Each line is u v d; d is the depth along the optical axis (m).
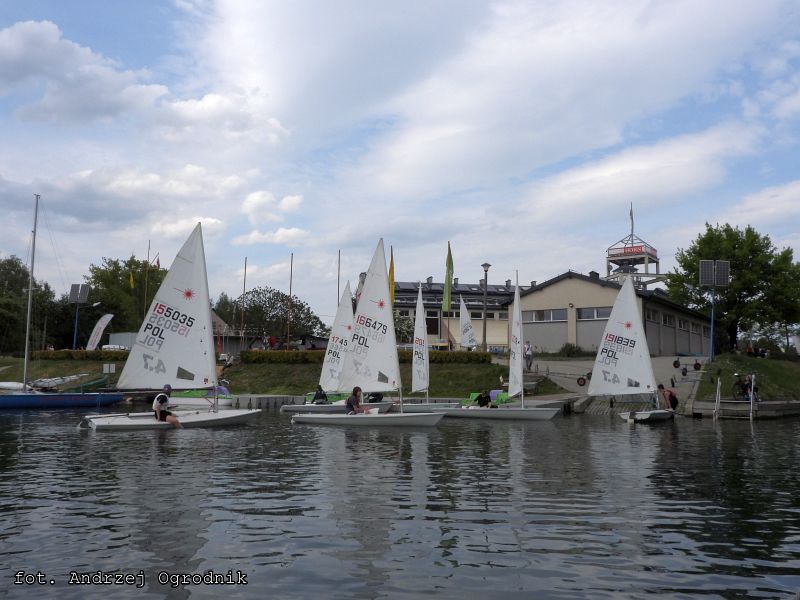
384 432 26.12
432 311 72.25
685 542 9.95
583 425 30.12
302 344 77.94
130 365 25.53
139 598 7.61
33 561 8.92
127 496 13.07
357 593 7.76
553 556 9.21
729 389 38.88
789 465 17.69
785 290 54.72
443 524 10.94
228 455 19.05
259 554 9.23
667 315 57.62
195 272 26.48
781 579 8.32
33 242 42.50
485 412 33.59
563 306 53.69
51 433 24.94
